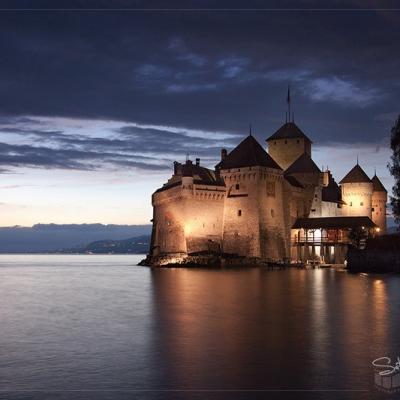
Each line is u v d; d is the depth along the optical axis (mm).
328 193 141625
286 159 146250
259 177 118938
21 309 46531
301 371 24578
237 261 117812
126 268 130625
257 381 23172
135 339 31547
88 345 30062
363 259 101062
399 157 73875
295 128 147750
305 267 115375
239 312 41969
